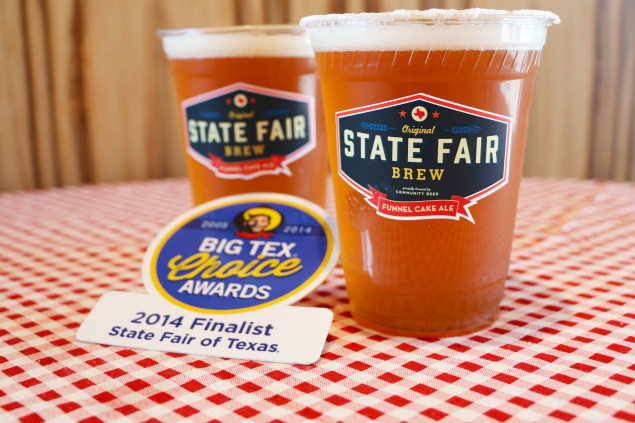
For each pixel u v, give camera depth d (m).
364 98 0.61
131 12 1.48
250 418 0.50
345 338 0.66
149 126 1.55
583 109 1.66
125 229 1.08
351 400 0.53
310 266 0.73
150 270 0.76
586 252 0.92
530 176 1.72
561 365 0.58
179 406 0.53
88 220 1.14
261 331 0.65
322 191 0.91
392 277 0.64
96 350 0.64
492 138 0.60
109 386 0.56
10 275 0.86
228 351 0.63
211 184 0.86
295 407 0.52
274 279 0.72
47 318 0.72
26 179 1.48
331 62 0.63
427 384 0.56
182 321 0.68
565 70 1.64
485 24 0.56
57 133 1.49
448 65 0.57
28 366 0.60
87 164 1.53
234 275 0.74
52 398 0.54
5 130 1.44
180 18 1.50
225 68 0.80
